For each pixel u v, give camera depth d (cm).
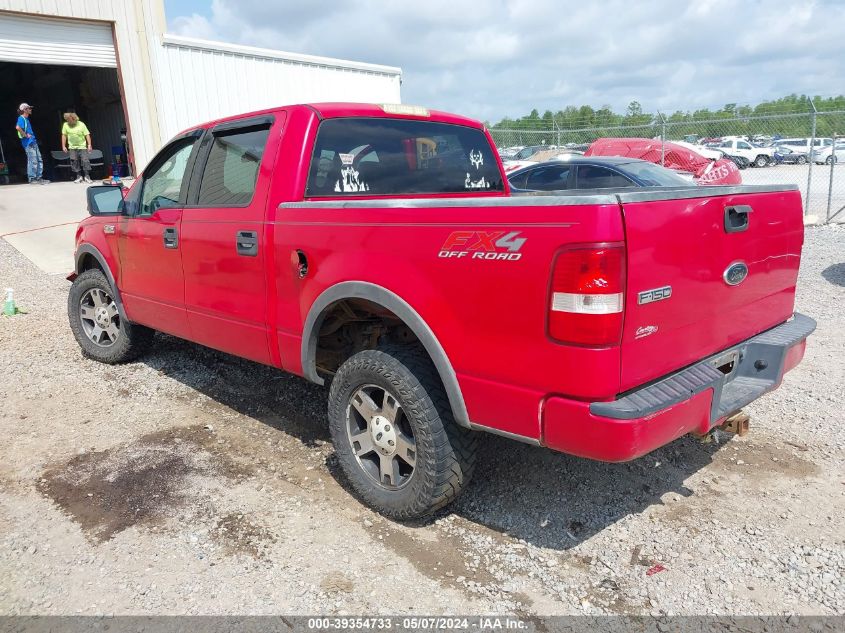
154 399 470
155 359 555
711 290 274
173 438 407
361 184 367
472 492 342
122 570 280
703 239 263
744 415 304
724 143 2833
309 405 459
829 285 781
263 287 356
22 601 261
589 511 323
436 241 267
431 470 289
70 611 255
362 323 360
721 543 294
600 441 232
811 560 280
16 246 1036
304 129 342
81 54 1479
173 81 1548
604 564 282
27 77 2230
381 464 316
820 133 2753
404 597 263
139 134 1547
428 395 286
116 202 511
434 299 271
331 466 373
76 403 463
